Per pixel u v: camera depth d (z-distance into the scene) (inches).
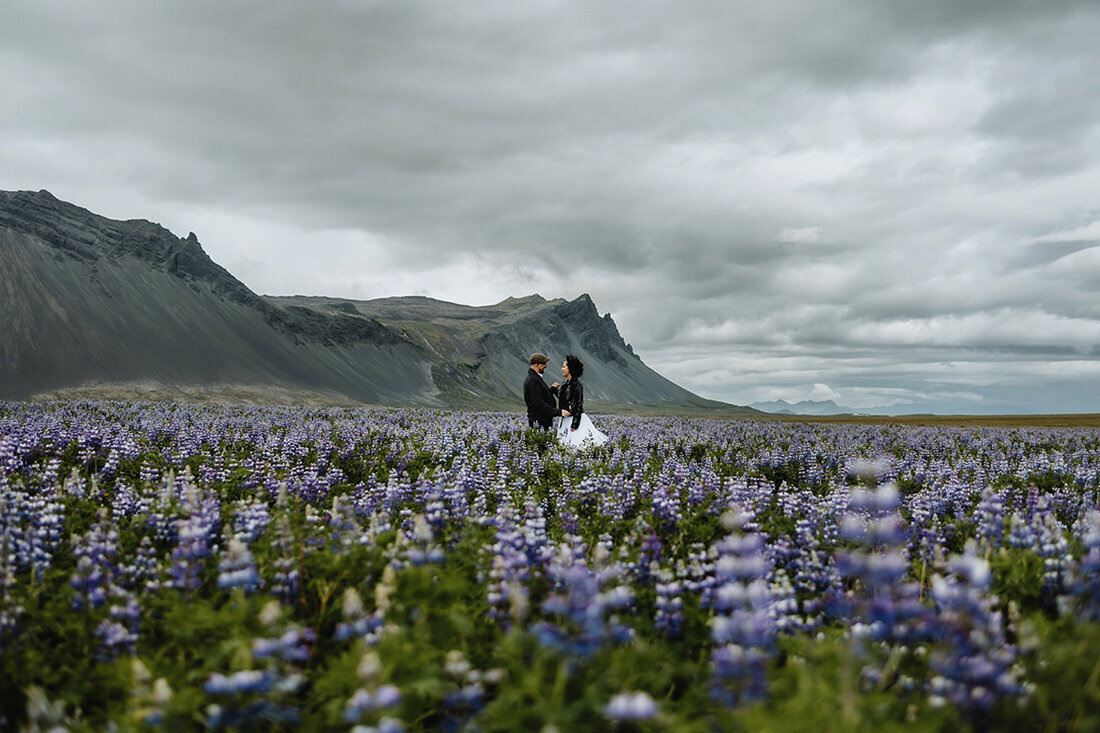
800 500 364.2
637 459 621.3
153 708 135.6
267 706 137.9
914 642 172.2
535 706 129.7
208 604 179.6
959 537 331.9
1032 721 137.5
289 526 236.5
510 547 211.2
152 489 386.3
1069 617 181.0
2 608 180.9
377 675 129.1
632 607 201.0
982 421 3538.4
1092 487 564.4
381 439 792.9
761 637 148.5
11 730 148.8
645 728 128.2
